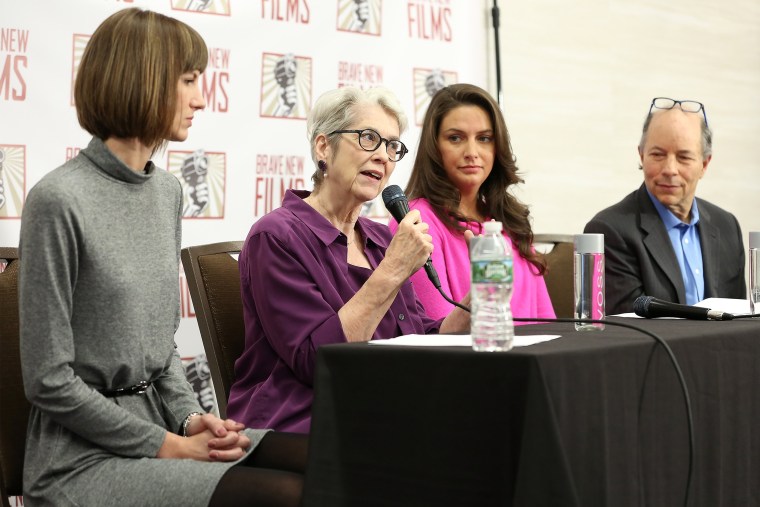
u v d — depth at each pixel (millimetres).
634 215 7043
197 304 5238
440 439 3201
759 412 4098
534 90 9766
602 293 4207
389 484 3303
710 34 11516
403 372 3301
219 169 7371
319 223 4977
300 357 4535
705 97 11492
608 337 3623
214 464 3898
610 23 10461
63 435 3951
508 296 3246
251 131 7543
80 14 6699
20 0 6469
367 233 5387
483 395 3102
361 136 4980
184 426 4289
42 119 6566
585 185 10227
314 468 3430
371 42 8281
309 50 7875
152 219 4207
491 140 6508
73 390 3789
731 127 11797
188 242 7219
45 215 3775
